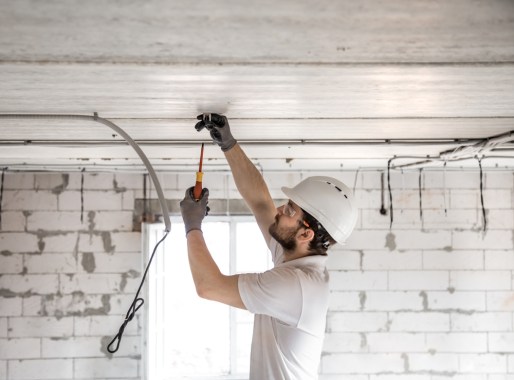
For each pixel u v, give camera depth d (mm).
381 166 4684
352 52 1318
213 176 5016
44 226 4926
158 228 4961
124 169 4680
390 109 2059
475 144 2885
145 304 4836
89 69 1451
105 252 4949
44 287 4898
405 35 1204
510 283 5074
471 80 1592
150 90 1701
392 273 5066
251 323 5262
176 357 6012
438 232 5098
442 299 5062
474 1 1049
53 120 2137
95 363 4887
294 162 4266
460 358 5031
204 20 1116
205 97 1818
